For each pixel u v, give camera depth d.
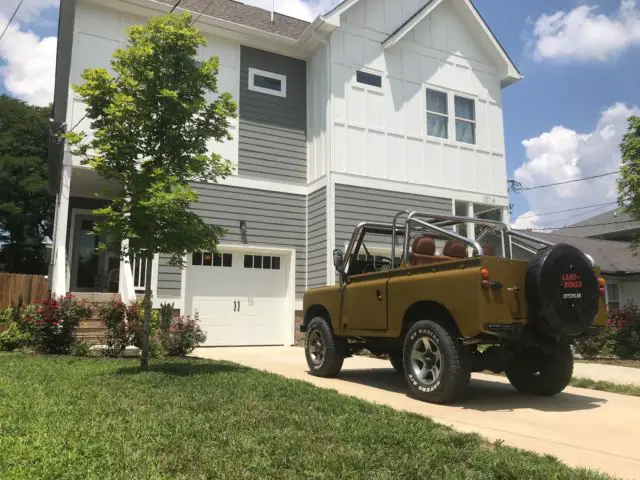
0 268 29.41
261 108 13.70
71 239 14.91
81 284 14.96
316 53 14.04
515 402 5.88
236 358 9.94
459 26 15.70
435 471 3.34
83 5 11.87
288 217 13.56
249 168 13.29
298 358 10.09
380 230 7.70
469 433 4.25
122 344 9.16
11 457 3.28
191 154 7.55
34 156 29.44
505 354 5.87
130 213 7.02
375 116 13.81
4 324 9.55
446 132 15.01
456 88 15.31
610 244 23.38
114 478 3.04
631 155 11.73
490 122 15.80
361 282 6.93
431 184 14.35
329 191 12.88
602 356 10.90
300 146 14.05
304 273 13.52
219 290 12.52
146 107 7.03
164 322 10.20
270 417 4.51
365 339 7.13
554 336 5.44
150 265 7.35
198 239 7.31
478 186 15.18
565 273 5.38
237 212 12.95
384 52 14.23
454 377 5.38
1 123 29.47
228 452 3.54
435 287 5.66
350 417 4.61
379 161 13.66
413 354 5.91
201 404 4.96
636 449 4.01
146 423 4.22
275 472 3.22
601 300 5.79
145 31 7.35
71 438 3.73
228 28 13.12
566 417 5.11
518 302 5.36
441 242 10.07
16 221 28.48
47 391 5.43
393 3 14.59
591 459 3.75
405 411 4.97
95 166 7.09
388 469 3.33
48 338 8.98
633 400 6.07
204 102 7.53
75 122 11.41
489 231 7.65
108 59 11.89
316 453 3.55
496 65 16.20
